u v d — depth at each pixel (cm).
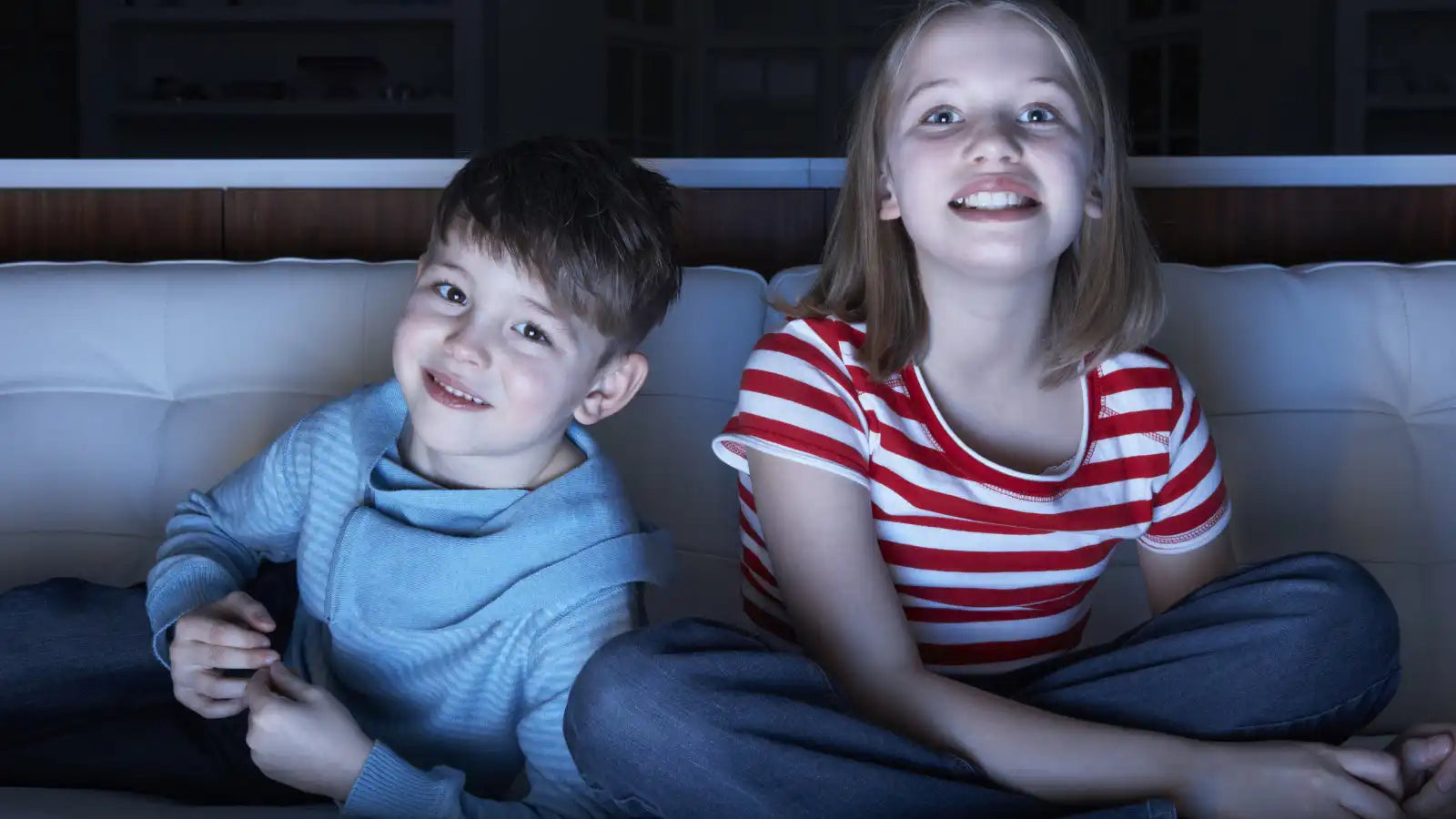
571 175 97
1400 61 372
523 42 382
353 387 138
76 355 139
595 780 83
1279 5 370
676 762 79
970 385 106
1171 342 138
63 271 144
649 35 382
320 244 173
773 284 140
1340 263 145
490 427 93
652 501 132
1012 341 105
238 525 107
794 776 79
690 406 135
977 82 100
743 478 112
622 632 94
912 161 99
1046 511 102
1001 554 102
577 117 383
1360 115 368
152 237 174
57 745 97
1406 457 135
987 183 96
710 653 82
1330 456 135
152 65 405
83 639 103
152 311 140
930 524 102
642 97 383
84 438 136
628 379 104
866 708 94
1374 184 169
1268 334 138
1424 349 138
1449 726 87
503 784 102
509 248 91
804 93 381
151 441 136
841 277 112
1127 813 78
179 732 100
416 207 172
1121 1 378
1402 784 86
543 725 93
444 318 93
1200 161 170
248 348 139
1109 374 109
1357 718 91
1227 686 88
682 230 170
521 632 94
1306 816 82
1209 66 375
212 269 144
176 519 110
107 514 134
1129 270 109
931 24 103
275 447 107
